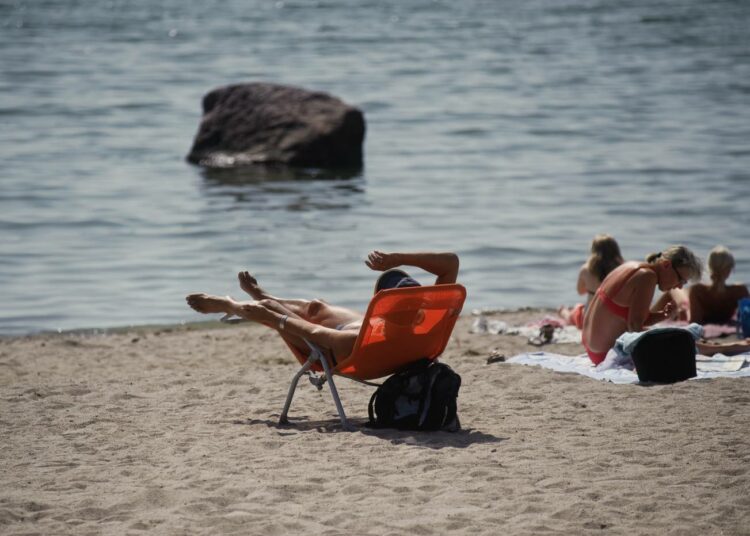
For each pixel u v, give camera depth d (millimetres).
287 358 31578
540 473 18234
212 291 42812
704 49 160625
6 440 20906
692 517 16047
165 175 72688
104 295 42031
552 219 57406
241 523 15891
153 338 35156
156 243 51469
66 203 61031
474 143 87625
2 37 160750
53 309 39906
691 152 80000
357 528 15680
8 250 49469
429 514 16297
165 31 176625
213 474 18297
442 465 18797
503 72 135500
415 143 88000
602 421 21734
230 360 31500
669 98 113500
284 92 80625
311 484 17688
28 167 72938
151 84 119188
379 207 61812
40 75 122750
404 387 21484
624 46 165000
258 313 22250
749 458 18797
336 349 21797
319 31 181250
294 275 45250
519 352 31281
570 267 47250
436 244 51562
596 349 27266
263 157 77750
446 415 21281
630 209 59750
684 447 19641
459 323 37031
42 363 31328
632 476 18016
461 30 186125
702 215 57781
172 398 24828
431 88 121312
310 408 23844
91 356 32375
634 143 85375
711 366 26469
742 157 77375
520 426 21594
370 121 100312
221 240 52281
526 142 87500
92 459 19453
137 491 17234
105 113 100438
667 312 27656
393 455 19516
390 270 22719
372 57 148375
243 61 141000
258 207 61438
